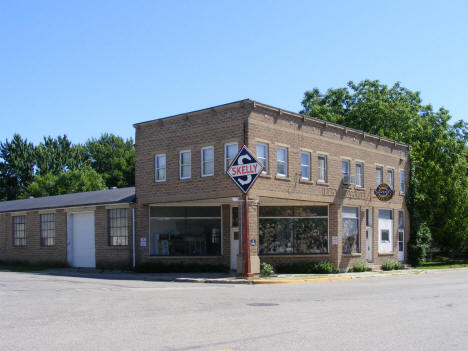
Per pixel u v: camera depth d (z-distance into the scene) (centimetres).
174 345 870
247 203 2438
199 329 1021
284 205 2938
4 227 3703
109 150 7612
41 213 3462
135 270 2848
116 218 3069
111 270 2995
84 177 6341
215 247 2895
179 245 2903
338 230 3003
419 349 846
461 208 3994
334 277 2589
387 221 3494
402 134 4253
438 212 3991
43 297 1611
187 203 2891
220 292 1806
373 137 3381
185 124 2811
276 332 990
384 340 916
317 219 2984
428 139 4128
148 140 2962
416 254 3631
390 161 3547
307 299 1565
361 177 3284
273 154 2666
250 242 2523
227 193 2595
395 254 3525
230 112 2622
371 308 1342
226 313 1245
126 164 7469
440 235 4081
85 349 838
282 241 2908
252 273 2483
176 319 1148
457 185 4000
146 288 1972
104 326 1055
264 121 2638
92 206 3152
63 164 7025
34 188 6166
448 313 1252
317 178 2922
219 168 2641
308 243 2952
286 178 2714
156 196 2883
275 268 2848
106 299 1554
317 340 914
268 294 1728
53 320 1136
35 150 6875
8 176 6688
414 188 3725
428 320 1139
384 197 3231
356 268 3080
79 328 1033
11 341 904
